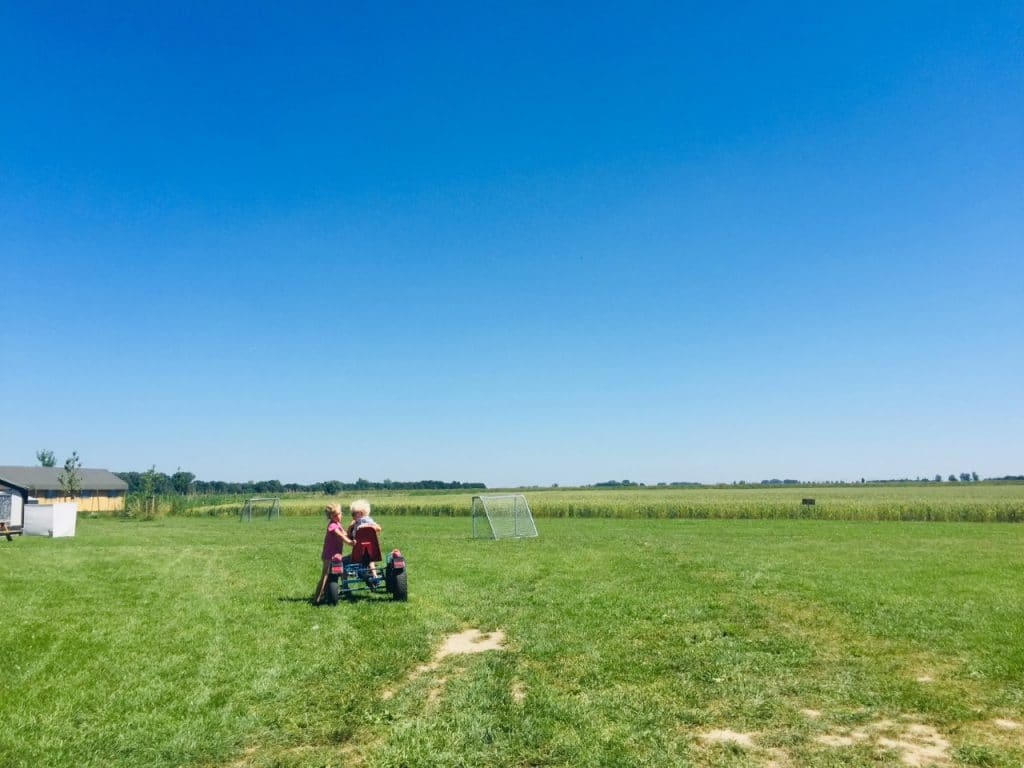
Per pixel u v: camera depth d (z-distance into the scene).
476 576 16.38
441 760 5.71
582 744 5.96
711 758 5.65
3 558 21.38
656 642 9.50
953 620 10.66
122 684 7.89
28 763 5.82
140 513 59.41
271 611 12.08
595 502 59.94
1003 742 5.88
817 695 7.18
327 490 141.00
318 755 5.92
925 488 110.88
